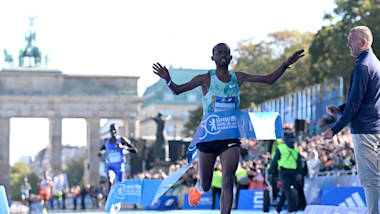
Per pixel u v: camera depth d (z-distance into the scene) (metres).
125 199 31.09
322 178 60.94
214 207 69.44
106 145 48.16
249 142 103.00
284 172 44.66
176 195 80.94
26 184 157.50
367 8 118.12
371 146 22.34
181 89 22.25
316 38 138.25
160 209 79.38
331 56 127.88
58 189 165.25
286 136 44.94
